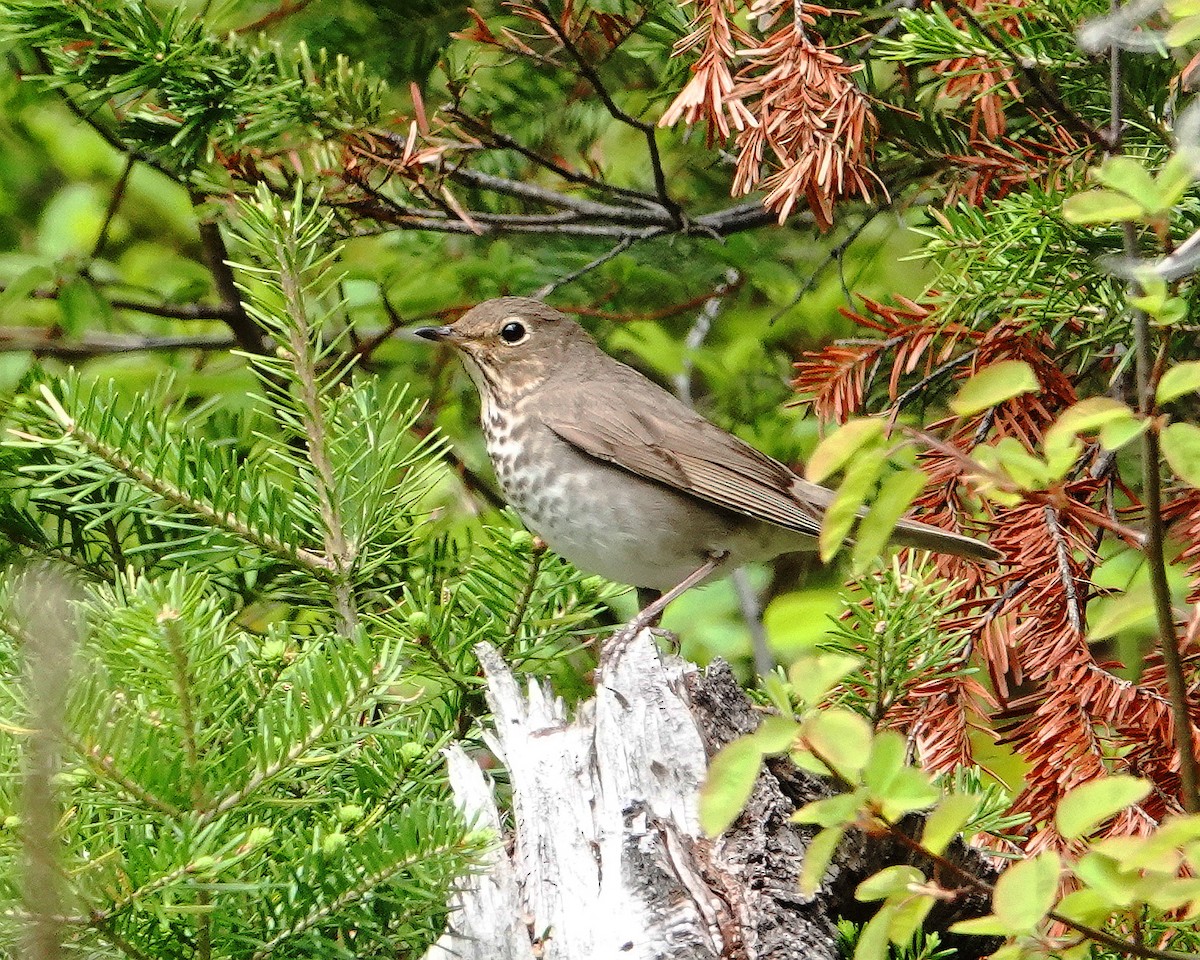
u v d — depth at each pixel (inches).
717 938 266.4
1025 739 336.5
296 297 340.5
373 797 294.5
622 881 272.5
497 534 354.3
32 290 514.3
